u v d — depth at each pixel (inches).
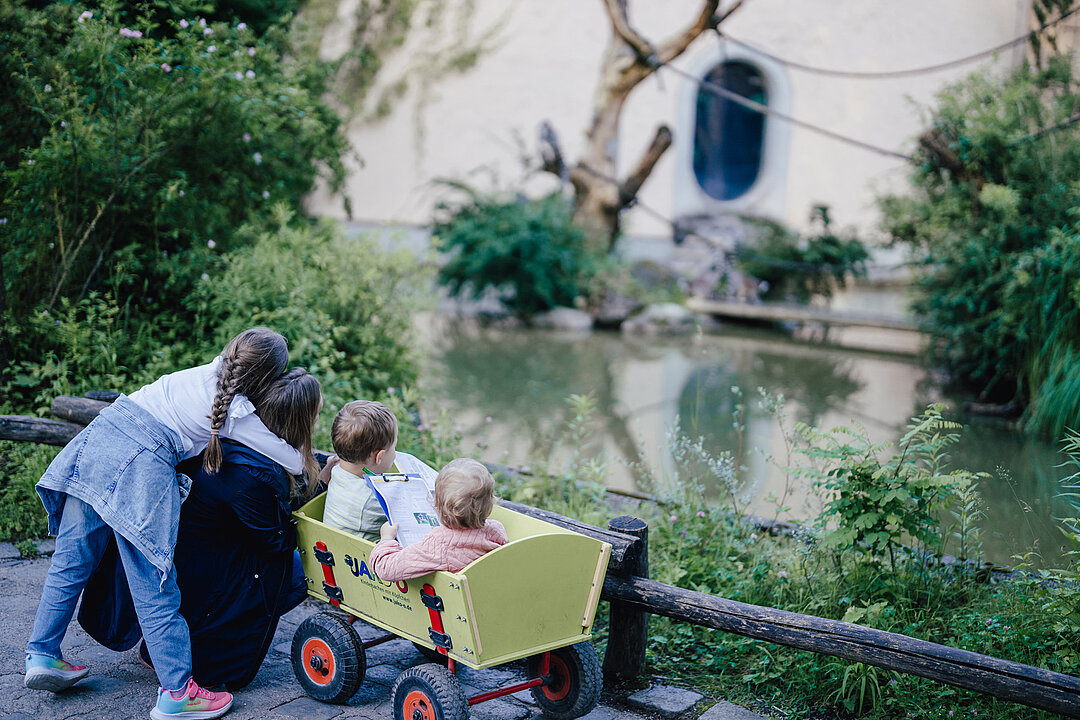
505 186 576.4
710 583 160.9
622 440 290.5
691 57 540.7
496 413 322.3
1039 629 132.8
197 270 237.1
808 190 533.0
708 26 489.1
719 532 180.5
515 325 523.2
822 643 112.0
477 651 101.3
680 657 142.8
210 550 115.6
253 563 117.9
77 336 211.8
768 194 542.9
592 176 534.9
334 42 577.0
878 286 511.2
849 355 438.9
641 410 330.3
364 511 115.5
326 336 230.1
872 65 511.8
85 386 207.8
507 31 565.3
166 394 113.0
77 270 231.9
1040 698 100.1
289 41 302.2
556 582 108.7
